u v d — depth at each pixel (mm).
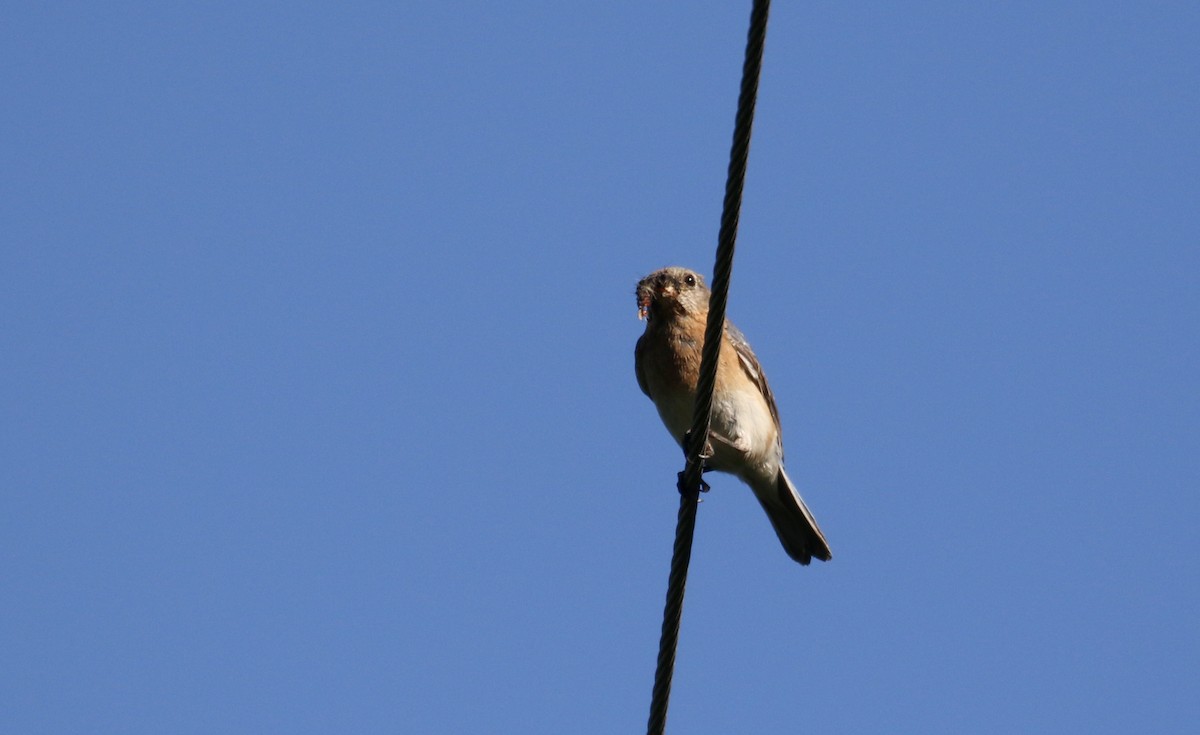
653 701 9445
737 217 8656
